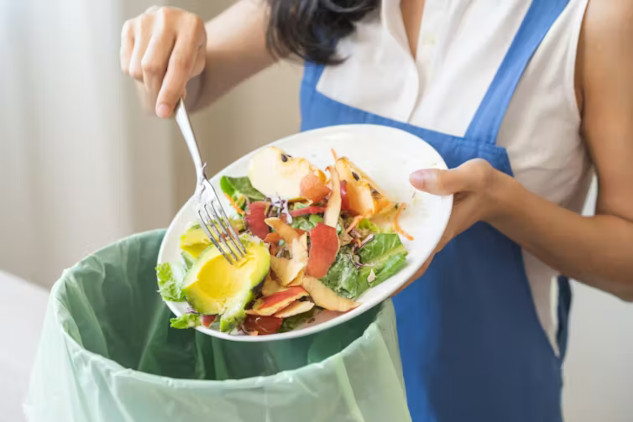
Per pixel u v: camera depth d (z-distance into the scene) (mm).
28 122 1118
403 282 517
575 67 677
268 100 1443
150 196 1298
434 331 764
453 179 573
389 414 433
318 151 698
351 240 559
